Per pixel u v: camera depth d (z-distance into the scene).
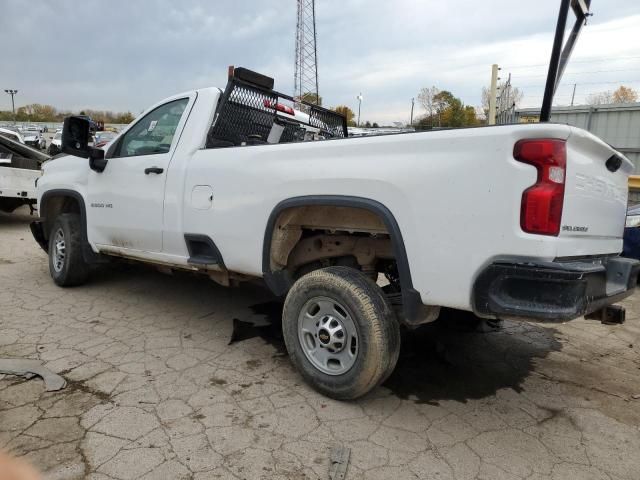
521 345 4.05
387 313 2.74
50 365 3.25
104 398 2.84
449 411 2.88
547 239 2.18
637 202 8.75
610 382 3.37
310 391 3.03
